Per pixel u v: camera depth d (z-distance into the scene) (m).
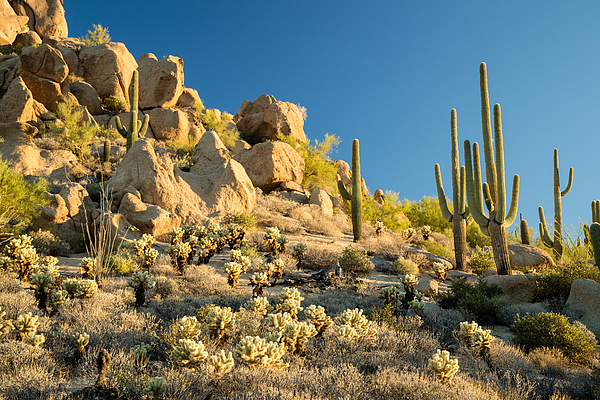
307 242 17.20
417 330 7.54
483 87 13.54
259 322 6.74
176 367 4.81
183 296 8.77
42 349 5.05
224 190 19.42
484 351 6.11
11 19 36.97
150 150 18.06
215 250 14.29
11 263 9.76
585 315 8.52
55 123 25.23
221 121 35.78
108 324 6.13
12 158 19.47
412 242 22.27
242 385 4.38
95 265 10.19
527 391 4.92
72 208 14.39
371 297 10.18
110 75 34.94
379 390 4.49
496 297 9.46
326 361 5.34
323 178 31.50
